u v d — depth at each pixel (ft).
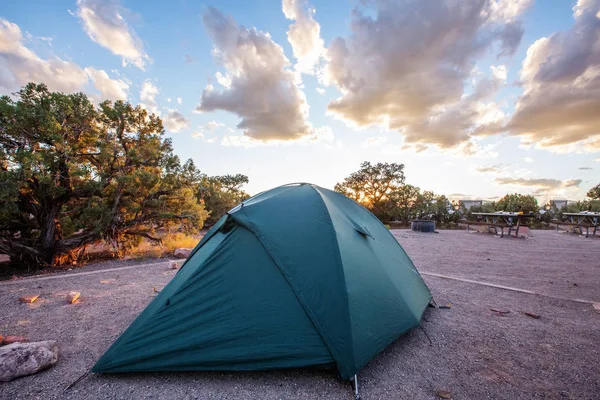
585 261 26.30
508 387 8.34
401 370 9.30
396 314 10.82
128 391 8.14
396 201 90.99
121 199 35.83
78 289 18.90
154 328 9.34
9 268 31.45
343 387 8.43
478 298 16.47
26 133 27.81
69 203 33.81
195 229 42.75
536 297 16.51
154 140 35.35
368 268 11.10
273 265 10.14
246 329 9.23
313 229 11.07
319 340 8.95
